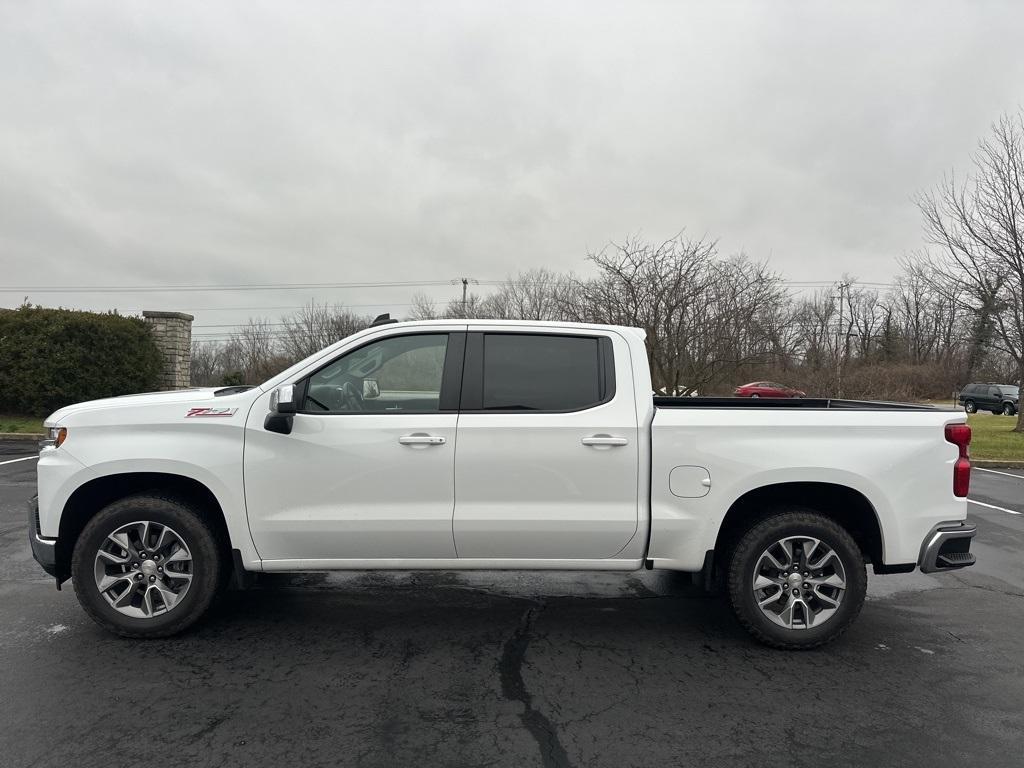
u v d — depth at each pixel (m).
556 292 24.34
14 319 15.93
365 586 4.98
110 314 17.00
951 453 3.88
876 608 4.70
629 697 3.30
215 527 3.91
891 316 59.75
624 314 17.27
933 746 2.88
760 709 3.19
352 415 3.81
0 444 13.27
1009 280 16.66
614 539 3.83
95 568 3.78
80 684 3.34
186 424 3.78
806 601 3.88
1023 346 17.61
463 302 44.12
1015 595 5.03
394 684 3.40
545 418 3.82
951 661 3.78
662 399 4.50
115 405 3.85
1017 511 8.38
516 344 3.97
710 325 17.31
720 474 3.80
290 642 3.91
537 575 5.32
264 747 2.81
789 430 3.83
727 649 3.90
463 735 2.92
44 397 15.98
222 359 57.03
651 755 2.79
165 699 3.20
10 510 7.28
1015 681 3.53
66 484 3.73
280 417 3.67
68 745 2.79
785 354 24.83
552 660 3.72
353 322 49.09
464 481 3.79
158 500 3.79
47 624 4.11
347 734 2.92
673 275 17.33
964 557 3.88
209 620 4.24
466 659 3.72
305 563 3.84
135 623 3.82
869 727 3.04
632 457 3.81
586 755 2.79
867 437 3.84
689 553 3.85
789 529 3.80
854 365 27.86
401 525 3.78
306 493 3.78
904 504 3.82
